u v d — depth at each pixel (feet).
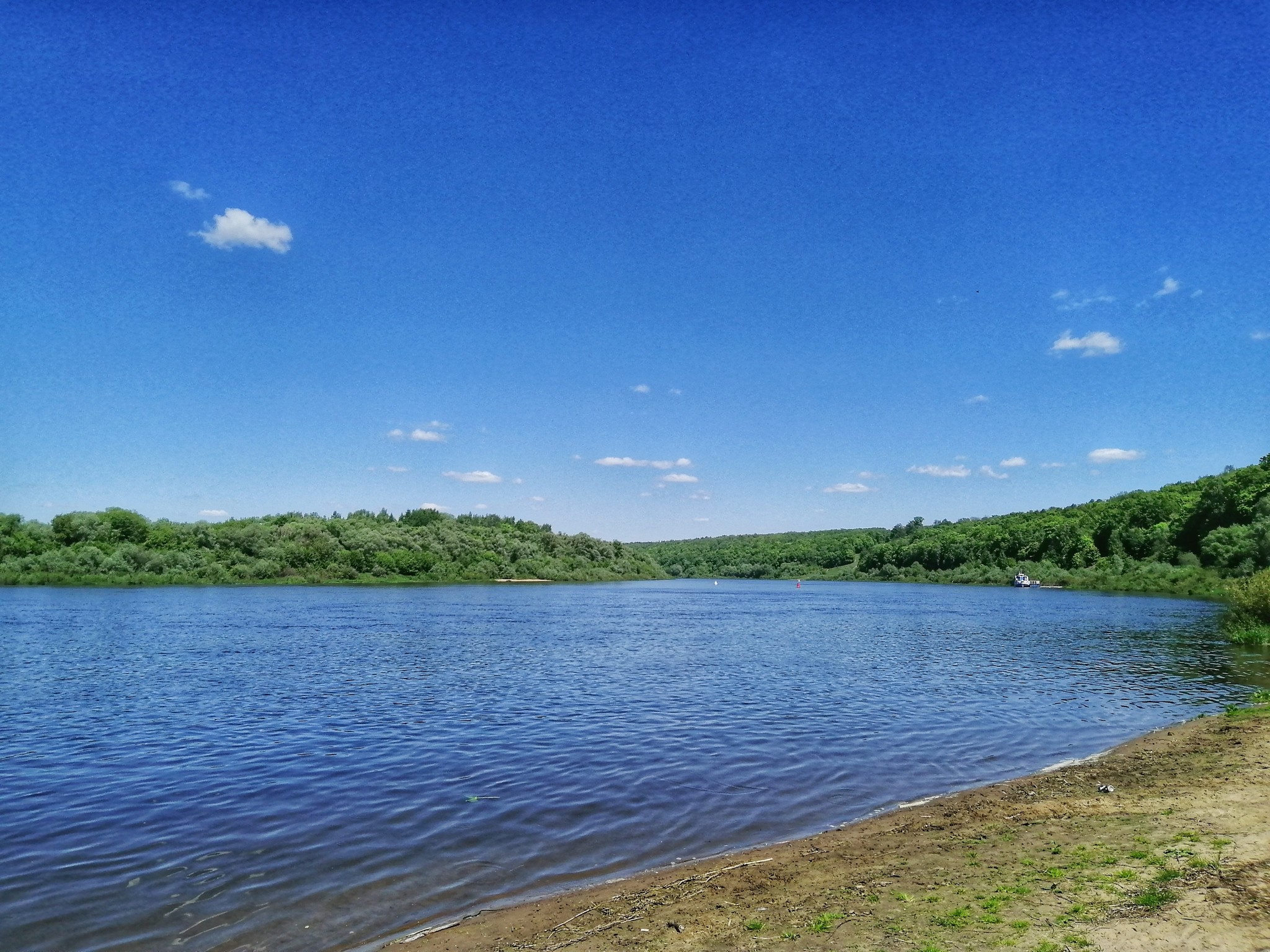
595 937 37.68
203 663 144.87
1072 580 503.20
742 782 68.18
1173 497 503.20
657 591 540.52
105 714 97.45
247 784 67.15
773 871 46.21
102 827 56.49
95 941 39.24
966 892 39.34
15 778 69.15
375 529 565.53
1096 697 110.11
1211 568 392.68
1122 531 504.43
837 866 46.37
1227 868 39.11
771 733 87.35
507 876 47.52
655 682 125.80
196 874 47.80
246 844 53.06
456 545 582.35
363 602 334.44
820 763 74.33
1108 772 67.41
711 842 53.36
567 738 84.74
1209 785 58.08
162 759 75.82
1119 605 331.98
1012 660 153.89
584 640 194.29
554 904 42.93
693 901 41.70
